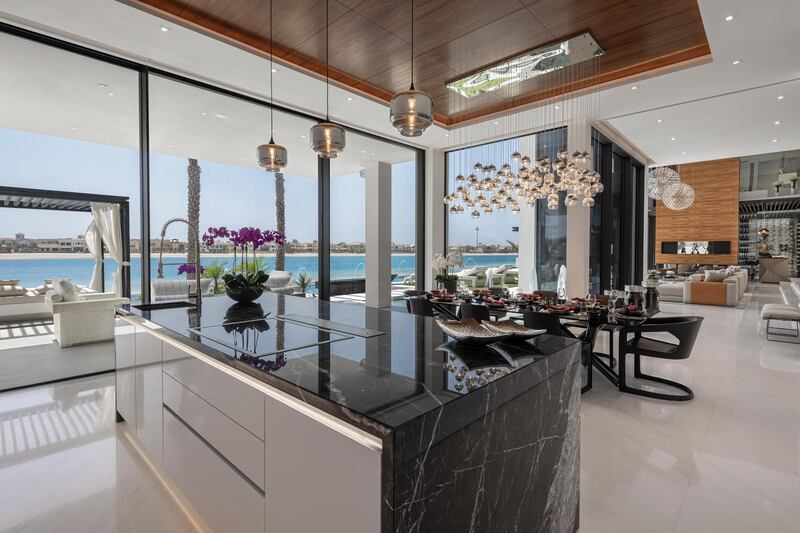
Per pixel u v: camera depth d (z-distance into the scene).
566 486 1.79
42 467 2.46
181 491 2.02
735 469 2.42
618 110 6.16
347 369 1.36
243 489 1.51
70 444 2.74
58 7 3.43
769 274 15.14
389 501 0.93
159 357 2.19
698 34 4.26
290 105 5.90
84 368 4.20
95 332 4.28
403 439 0.94
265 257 5.79
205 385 1.75
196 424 1.83
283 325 2.15
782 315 5.46
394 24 4.04
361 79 5.36
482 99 6.09
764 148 8.72
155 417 2.26
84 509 2.06
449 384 1.23
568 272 6.69
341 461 1.07
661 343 3.83
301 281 6.29
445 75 5.25
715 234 14.20
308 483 1.18
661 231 15.20
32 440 2.80
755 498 2.13
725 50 4.18
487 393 1.23
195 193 5.06
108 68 4.37
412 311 4.90
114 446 2.72
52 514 2.02
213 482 1.71
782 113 6.27
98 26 3.75
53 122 4.04
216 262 5.17
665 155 9.44
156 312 2.59
